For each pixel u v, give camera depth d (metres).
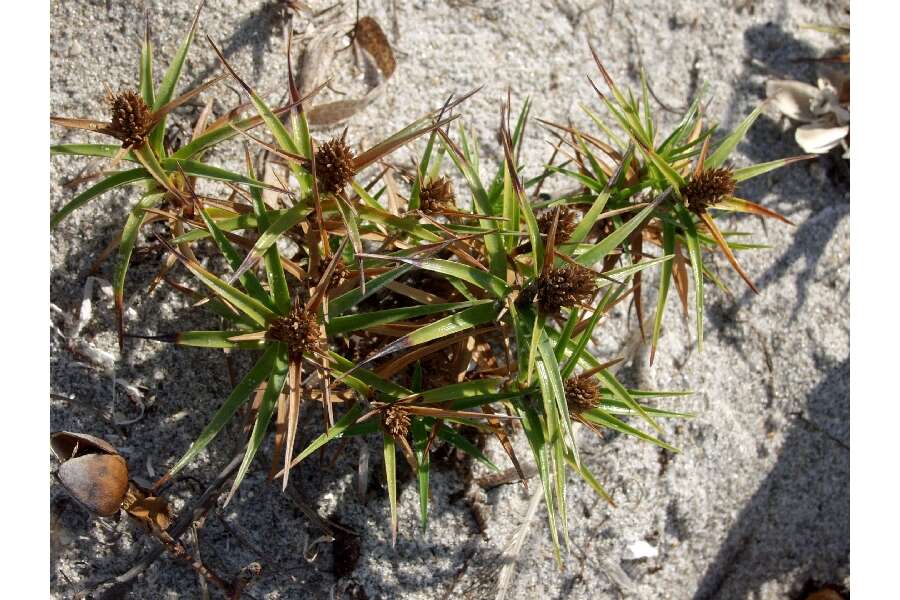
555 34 0.42
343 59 0.39
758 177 0.43
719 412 0.42
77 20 0.36
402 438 0.32
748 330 0.42
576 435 0.39
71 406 0.35
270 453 0.35
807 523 0.43
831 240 0.44
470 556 0.37
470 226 0.33
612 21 0.42
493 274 0.31
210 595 0.35
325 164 0.30
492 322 0.34
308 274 0.32
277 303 0.31
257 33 0.37
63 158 0.36
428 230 0.32
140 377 0.35
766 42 0.44
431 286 0.35
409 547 0.36
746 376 0.42
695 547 0.41
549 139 0.41
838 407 0.44
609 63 0.42
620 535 0.40
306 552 0.36
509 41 0.41
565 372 0.32
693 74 0.43
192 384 0.36
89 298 0.35
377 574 0.36
